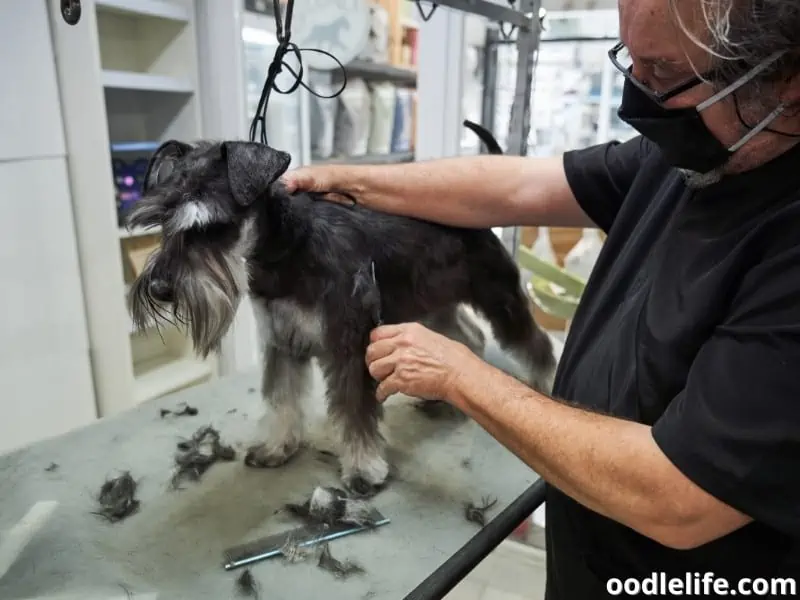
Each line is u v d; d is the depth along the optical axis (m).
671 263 0.90
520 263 2.29
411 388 0.99
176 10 2.28
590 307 1.14
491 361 1.84
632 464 0.76
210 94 2.45
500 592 1.95
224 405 1.59
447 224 1.48
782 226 0.75
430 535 1.11
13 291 1.92
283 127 2.68
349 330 1.25
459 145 3.05
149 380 2.42
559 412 0.86
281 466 1.33
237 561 1.02
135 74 2.12
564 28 2.36
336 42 2.65
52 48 1.94
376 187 1.42
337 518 1.13
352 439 1.26
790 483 0.67
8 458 1.32
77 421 2.16
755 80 0.69
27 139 1.89
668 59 0.73
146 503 1.19
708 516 0.73
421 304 1.46
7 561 1.02
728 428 0.69
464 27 2.90
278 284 1.24
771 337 0.69
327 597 0.96
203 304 1.11
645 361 0.88
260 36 2.49
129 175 2.35
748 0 0.64
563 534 1.08
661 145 0.82
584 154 1.31
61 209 2.02
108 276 2.13
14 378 1.96
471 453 1.39
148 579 0.99
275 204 1.21
